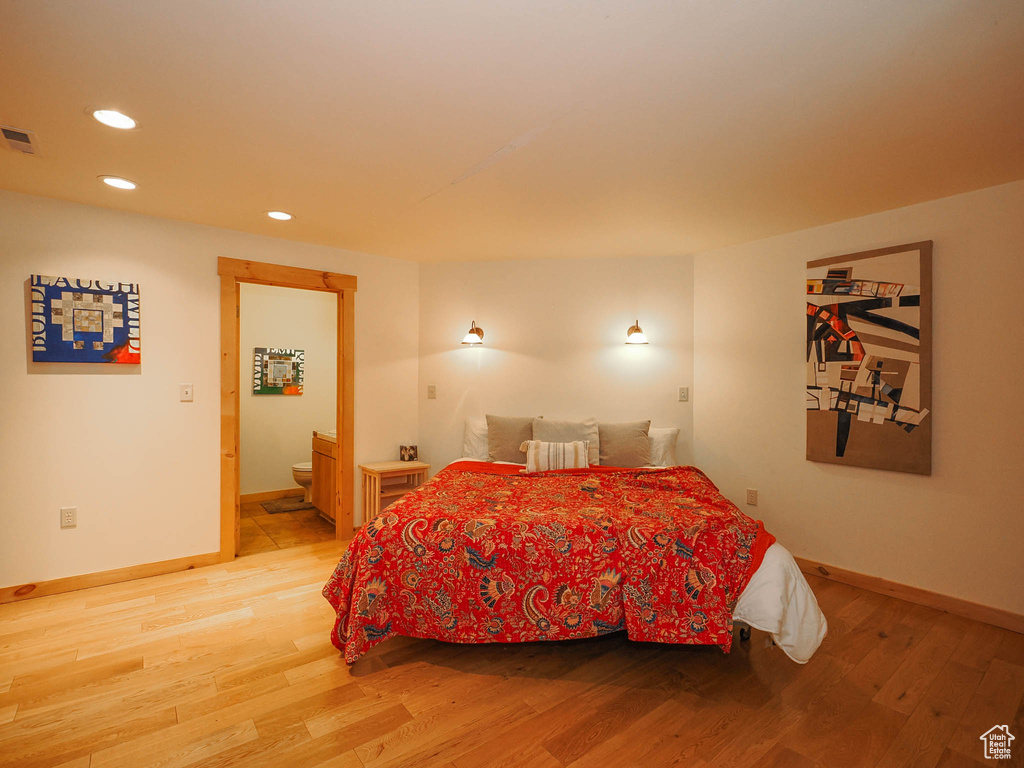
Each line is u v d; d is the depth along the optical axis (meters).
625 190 2.68
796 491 3.44
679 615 2.11
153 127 2.03
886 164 2.36
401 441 4.36
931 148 2.20
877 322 3.01
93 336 2.98
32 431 2.85
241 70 1.65
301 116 1.94
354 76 1.68
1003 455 2.61
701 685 2.10
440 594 2.21
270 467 5.36
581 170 2.43
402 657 2.31
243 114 1.93
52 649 2.32
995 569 2.64
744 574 2.14
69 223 2.92
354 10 1.37
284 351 5.40
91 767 1.61
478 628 2.20
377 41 1.50
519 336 4.30
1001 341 2.62
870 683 2.12
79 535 2.97
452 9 1.36
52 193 2.79
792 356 3.45
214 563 3.42
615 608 2.18
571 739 1.77
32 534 2.85
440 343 4.43
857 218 3.12
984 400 2.67
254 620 2.62
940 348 2.81
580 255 4.11
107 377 3.05
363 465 4.07
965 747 1.75
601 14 1.38
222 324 3.42
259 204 2.93
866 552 3.11
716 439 3.88
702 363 3.97
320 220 3.22
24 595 2.82
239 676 2.13
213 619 2.63
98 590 2.97
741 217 3.13
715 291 3.89
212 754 1.68
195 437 3.34
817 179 2.54
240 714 1.89
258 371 5.25
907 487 2.95
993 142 2.15
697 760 1.68
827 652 2.37
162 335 3.21
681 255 4.04
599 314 4.17
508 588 2.18
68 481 2.94
